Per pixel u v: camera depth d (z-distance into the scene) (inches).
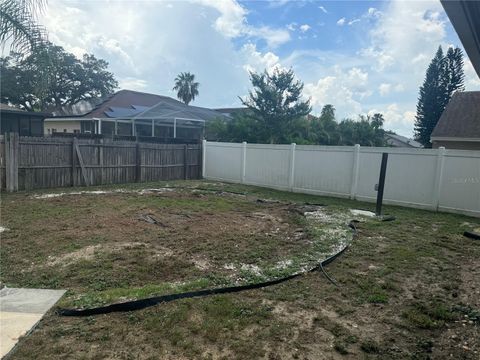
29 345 99.9
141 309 123.3
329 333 112.0
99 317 117.3
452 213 326.3
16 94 904.3
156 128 971.3
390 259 187.0
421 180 346.3
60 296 132.0
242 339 106.5
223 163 543.5
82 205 303.1
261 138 778.8
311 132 836.6
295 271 164.6
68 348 99.0
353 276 161.9
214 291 139.0
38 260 169.6
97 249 186.5
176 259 176.7
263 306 129.1
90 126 952.9
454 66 1117.7
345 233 236.4
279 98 812.0
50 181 408.2
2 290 137.1
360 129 930.1
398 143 1359.5
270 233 234.2
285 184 462.3
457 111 608.1
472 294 145.2
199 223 253.4
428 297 141.5
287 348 102.9
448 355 102.4
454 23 105.2
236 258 181.9
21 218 249.8
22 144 379.2
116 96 1130.0
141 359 95.1
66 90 1269.7
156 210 290.7
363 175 388.8
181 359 95.7
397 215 307.6
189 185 474.6
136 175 493.7
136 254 180.4
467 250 205.8
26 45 183.9
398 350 104.0
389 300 137.8
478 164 311.0
